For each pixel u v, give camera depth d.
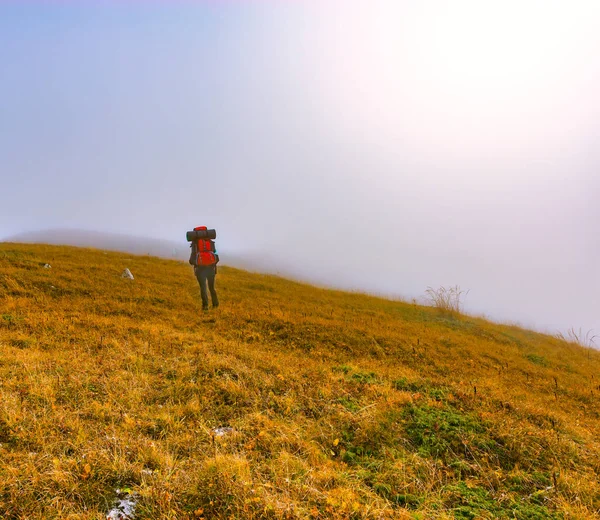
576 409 8.81
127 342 8.10
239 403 5.76
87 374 6.02
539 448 5.18
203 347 8.24
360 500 3.63
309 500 3.46
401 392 6.74
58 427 4.34
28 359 6.35
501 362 11.93
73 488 3.33
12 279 12.77
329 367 8.11
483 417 5.82
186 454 4.25
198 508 3.26
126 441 4.20
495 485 4.36
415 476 4.28
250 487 3.51
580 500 4.13
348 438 5.10
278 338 10.73
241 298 15.52
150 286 15.17
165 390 5.86
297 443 4.69
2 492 3.17
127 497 3.38
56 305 11.09
